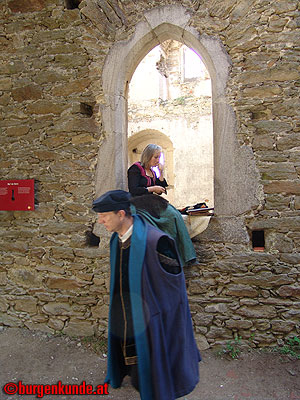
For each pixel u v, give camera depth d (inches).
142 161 128.3
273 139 113.3
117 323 79.0
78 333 126.3
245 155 115.0
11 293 135.0
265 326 113.0
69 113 128.7
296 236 111.7
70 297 127.6
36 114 132.0
